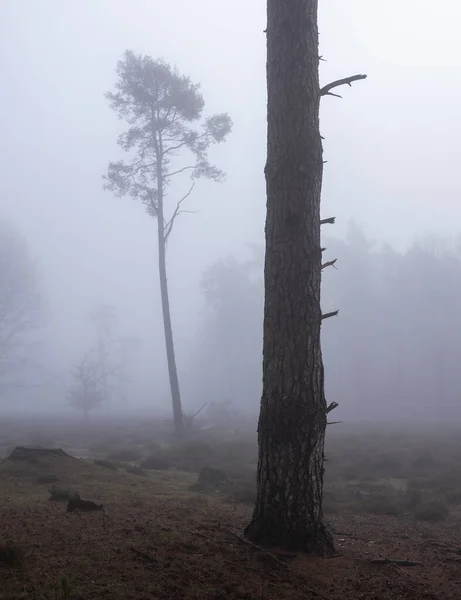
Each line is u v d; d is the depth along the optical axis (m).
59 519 9.34
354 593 6.79
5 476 15.49
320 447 8.18
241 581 6.67
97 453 27.88
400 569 7.88
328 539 8.14
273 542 7.97
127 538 7.85
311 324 8.27
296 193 8.47
